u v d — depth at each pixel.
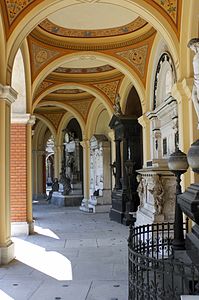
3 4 6.63
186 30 6.82
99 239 9.35
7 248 6.87
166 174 8.18
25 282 5.74
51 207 18.72
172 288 3.58
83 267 6.60
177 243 5.14
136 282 3.97
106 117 16.67
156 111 9.62
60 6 6.89
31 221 10.42
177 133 7.95
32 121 10.48
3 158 6.91
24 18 6.74
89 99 16.66
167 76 9.27
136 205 12.04
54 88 13.56
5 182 6.95
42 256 7.48
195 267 3.73
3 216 6.89
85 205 17.02
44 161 24.14
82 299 4.93
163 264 3.66
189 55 6.79
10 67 7.11
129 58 10.48
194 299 3.04
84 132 17.22
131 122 12.61
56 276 6.05
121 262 6.95
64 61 10.63
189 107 6.86
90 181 17.27
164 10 6.86
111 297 4.99
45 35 9.88
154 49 9.76
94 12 8.79
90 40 10.30
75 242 8.98
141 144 12.72
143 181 9.77
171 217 8.10
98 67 13.16
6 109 7.04
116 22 9.45
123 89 13.18
